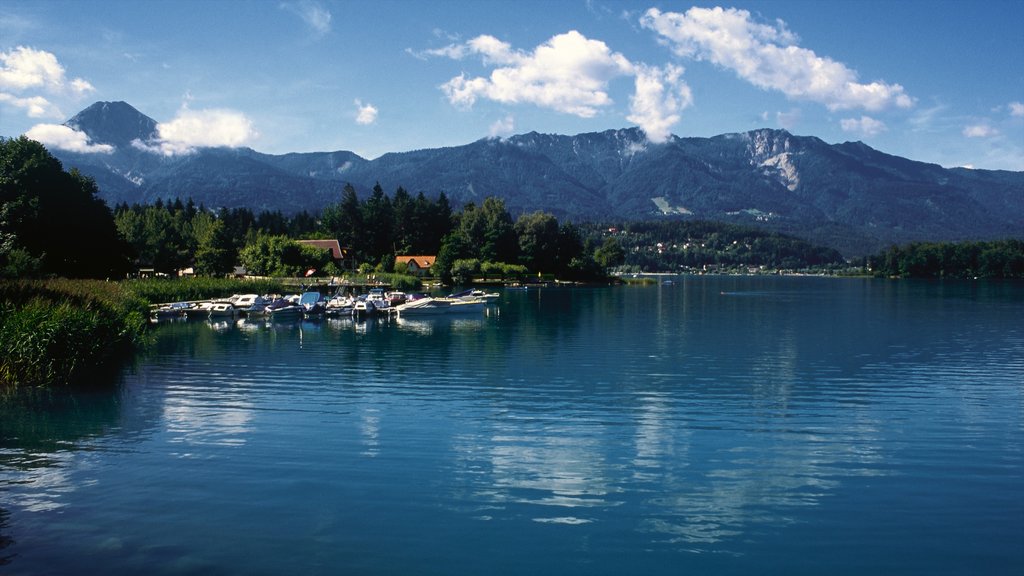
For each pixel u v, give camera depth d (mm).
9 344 31453
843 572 13680
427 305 75750
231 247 129875
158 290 78562
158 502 17047
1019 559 14203
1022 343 50281
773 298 119438
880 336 55188
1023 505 17094
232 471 19438
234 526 15641
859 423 25406
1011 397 30172
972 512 16641
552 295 127625
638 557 14312
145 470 19500
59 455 20859
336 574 13484
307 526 15711
